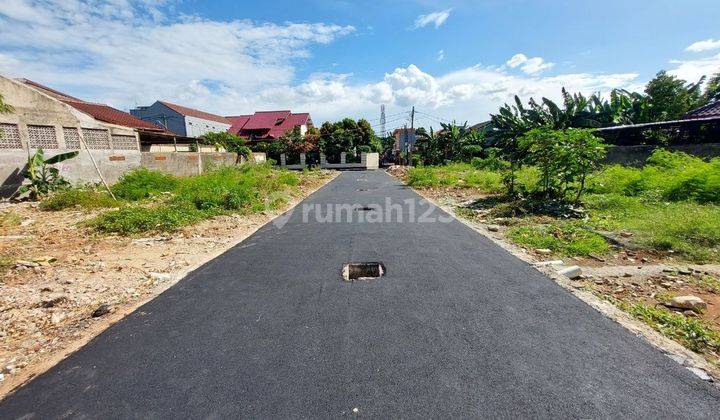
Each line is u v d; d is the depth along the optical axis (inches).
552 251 199.5
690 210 241.8
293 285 157.9
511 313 126.0
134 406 85.0
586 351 101.7
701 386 86.2
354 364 98.3
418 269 174.6
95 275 175.6
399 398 84.4
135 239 246.8
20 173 422.0
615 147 554.9
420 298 140.3
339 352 104.3
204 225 287.6
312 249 215.2
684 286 145.5
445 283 155.5
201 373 96.6
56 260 200.7
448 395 85.0
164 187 494.9
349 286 155.1
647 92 882.1
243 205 367.6
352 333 114.9
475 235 241.1
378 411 80.5
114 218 282.7
